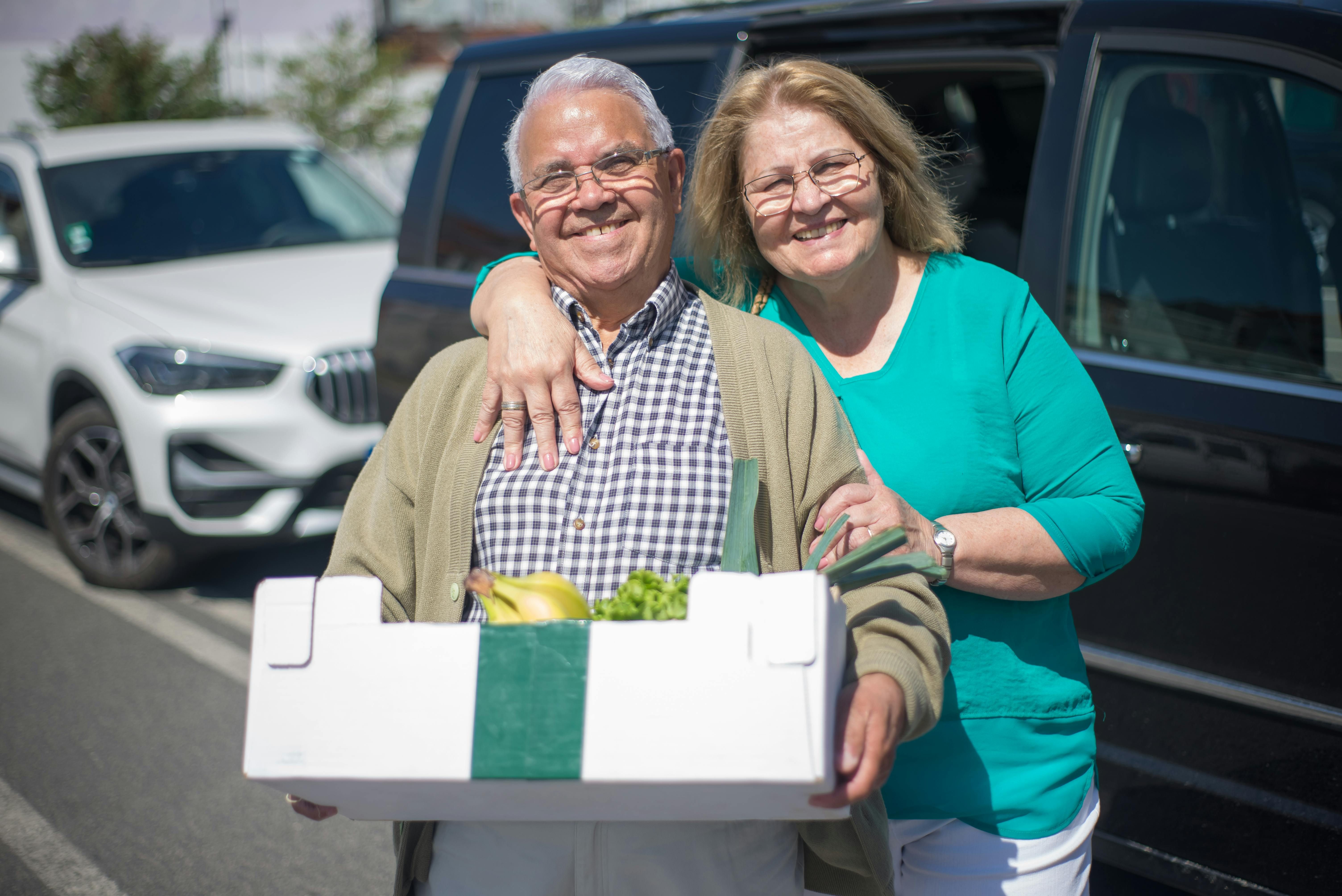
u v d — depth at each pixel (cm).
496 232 325
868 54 278
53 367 481
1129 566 225
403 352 340
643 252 164
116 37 1055
